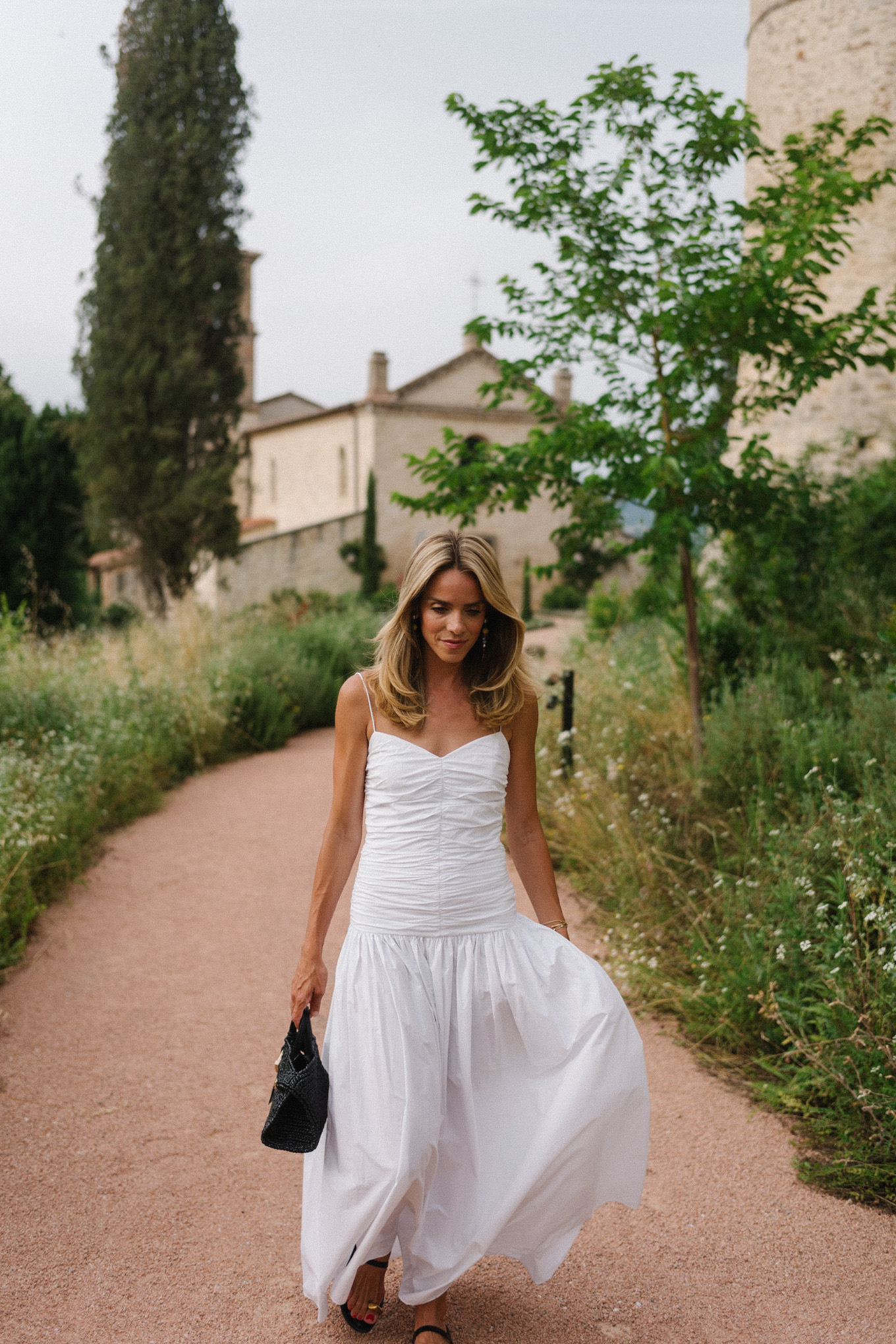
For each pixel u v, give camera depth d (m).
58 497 19.02
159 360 19.61
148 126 19.39
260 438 36.97
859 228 10.41
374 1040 2.05
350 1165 2.03
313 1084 2.02
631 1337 2.23
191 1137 3.10
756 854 4.32
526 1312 2.31
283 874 6.00
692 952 4.03
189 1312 2.30
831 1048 3.18
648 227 5.29
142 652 10.59
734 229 5.34
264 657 11.59
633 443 5.32
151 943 4.84
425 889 2.15
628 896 4.51
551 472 5.51
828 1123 3.05
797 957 3.51
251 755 10.00
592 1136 2.07
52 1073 3.50
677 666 7.00
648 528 5.63
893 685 4.96
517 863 2.40
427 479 5.72
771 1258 2.50
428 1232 2.13
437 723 2.22
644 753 6.04
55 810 5.80
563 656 10.34
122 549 21.11
